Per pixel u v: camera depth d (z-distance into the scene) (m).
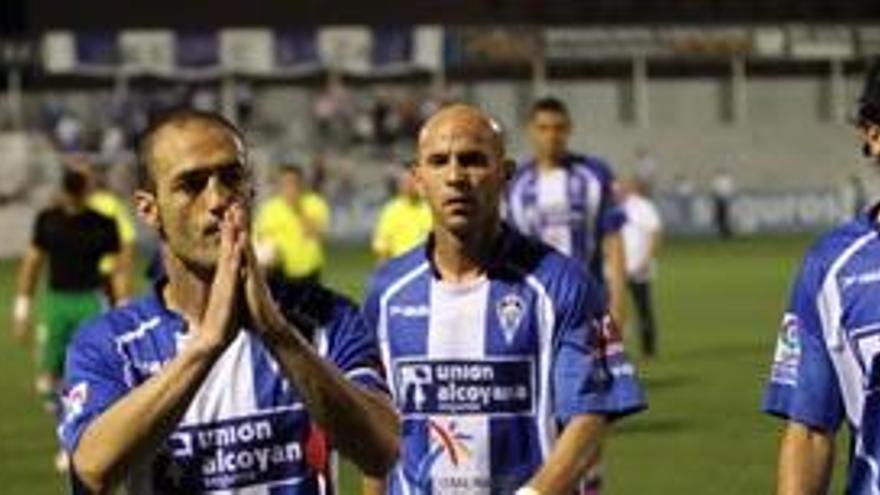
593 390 7.32
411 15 62.56
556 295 7.43
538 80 61.12
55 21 60.78
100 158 49.00
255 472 5.02
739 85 62.88
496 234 7.54
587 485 8.27
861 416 6.06
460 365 7.53
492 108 61.12
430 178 7.51
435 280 7.56
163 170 4.77
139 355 5.07
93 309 16.97
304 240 22.36
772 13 63.97
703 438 17.02
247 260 4.71
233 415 5.00
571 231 12.65
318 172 55.16
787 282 38.81
